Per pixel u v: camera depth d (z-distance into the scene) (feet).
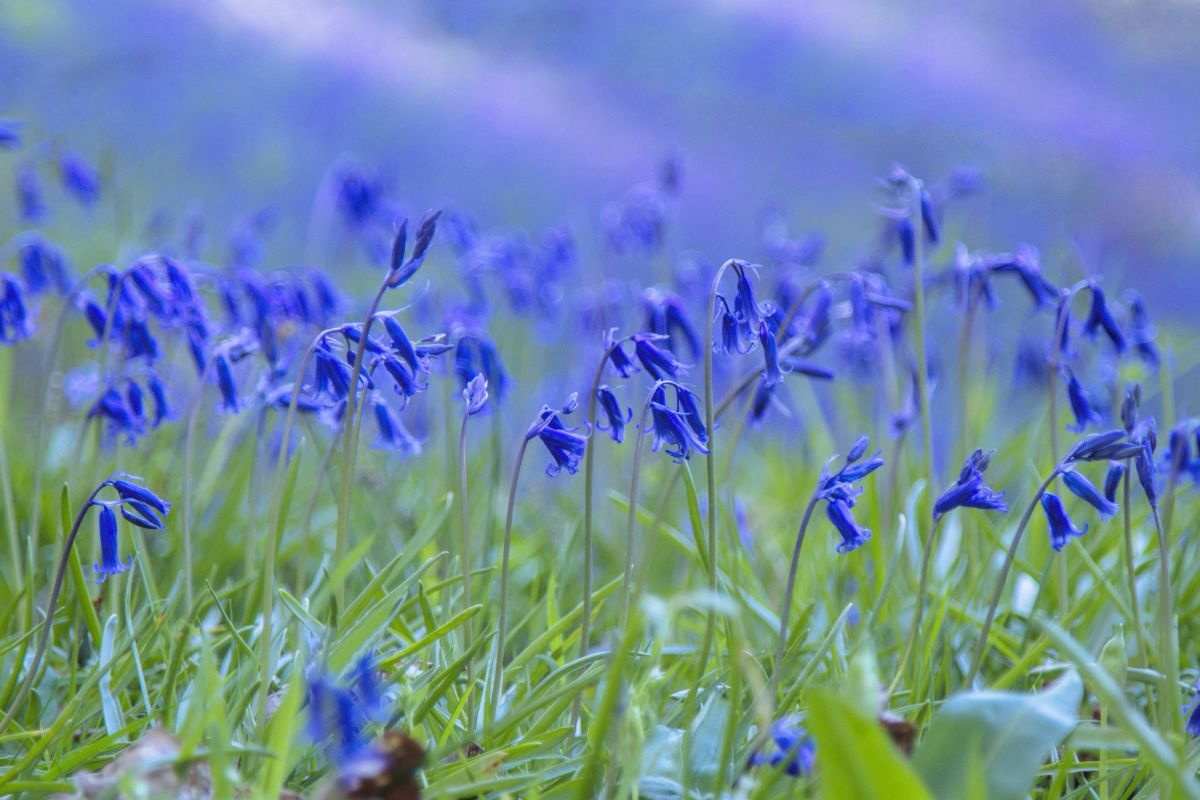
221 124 48.44
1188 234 45.24
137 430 16.72
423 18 54.90
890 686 15.69
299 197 46.60
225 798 10.23
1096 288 17.39
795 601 19.35
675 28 57.11
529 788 12.17
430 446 25.94
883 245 23.32
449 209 25.38
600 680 14.25
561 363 32.78
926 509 21.02
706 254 45.32
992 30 55.57
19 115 44.34
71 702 13.43
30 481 23.03
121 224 28.50
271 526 12.91
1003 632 16.98
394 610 15.16
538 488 27.32
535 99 53.93
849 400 28.53
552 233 26.91
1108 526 21.30
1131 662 16.80
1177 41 54.80
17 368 27.78
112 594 16.37
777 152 51.93
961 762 10.92
